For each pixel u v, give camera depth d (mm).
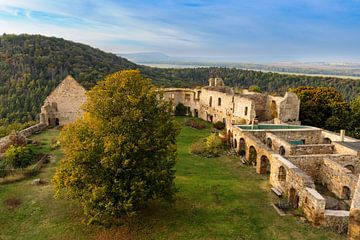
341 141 33094
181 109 62062
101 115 19734
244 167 31359
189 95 62219
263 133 36219
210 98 56688
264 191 24766
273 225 19234
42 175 28000
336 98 53031
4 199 23141
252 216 20406
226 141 40062
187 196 23297
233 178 27891
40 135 44656
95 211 17984
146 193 18141
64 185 18328
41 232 18953
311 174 28172
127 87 20281
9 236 18656
